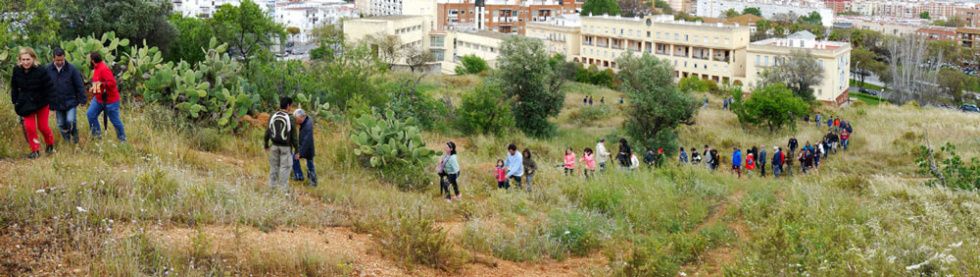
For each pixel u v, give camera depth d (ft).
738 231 46.57
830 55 270.67
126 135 46.83
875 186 61.57
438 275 31.78
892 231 43.52
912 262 35.32
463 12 436.76
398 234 33.55
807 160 94.89
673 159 101.81
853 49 372.17
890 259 32.68
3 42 71.10
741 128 137.69
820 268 31.63
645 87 109.81
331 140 57.26
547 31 364.38
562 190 54.65
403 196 45.68
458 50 343.67
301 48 434.71
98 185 33.99
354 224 36.60
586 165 63.41
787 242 34.78
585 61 352.69
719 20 476.13
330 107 81.51
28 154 39.68
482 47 328.90
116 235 29.12
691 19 480.64
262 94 72.38
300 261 29.32
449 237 37.78
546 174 62.39
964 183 64.08
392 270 30.99
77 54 56.65
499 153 83.76
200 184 37.19
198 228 30.48
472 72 255.91
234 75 59.57
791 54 254.27
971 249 36.94
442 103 103.19
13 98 38.73
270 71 79.82
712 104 188.75
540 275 34.30
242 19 162.30
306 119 43.50
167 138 48.37
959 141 119.55
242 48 164.35
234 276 27.35
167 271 26.21
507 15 442.50
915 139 121.70
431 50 331.57
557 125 129.80
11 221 29.01
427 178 51.90
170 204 33.71
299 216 36.17
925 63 358.02
